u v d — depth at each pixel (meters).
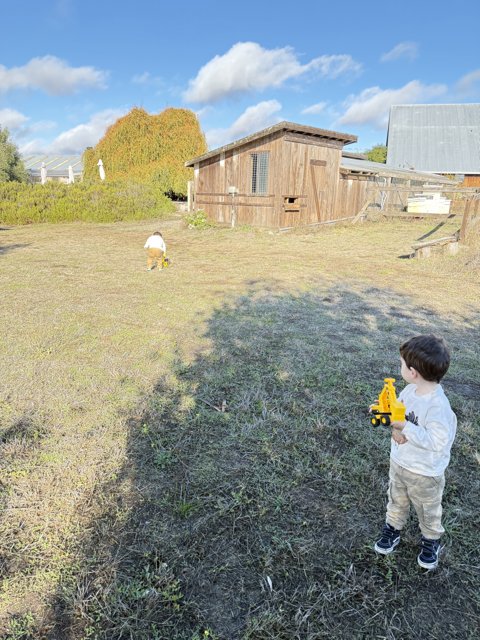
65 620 1.93
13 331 5.33
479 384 4.21
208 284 7.93
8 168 29.27
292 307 6.51
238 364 4.50
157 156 28.28
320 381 4.16
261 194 15.37
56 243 13.14
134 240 13.92
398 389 4.03
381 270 9.20
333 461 3.02
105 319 5.86
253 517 2.53
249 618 1.95
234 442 3.22
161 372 4.32
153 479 2.82
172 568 2.18
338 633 1.90
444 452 2.00
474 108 36.81
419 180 22.12
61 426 3.37
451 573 2.20
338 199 17.42
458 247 10.05
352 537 2.40
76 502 2.60
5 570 2.15
